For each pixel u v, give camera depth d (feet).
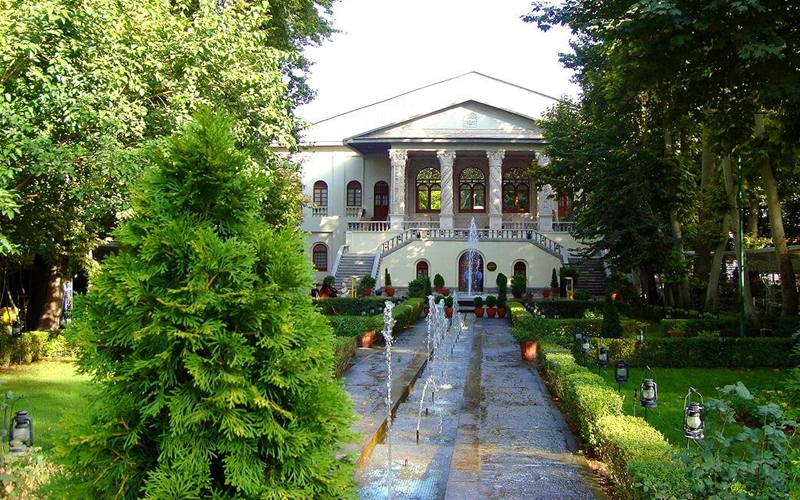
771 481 12.85
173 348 10.72
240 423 10.52
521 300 97.45
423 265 118.21
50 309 54.19
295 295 12.01
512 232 118.93
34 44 27.63
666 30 34.63
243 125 38.09
